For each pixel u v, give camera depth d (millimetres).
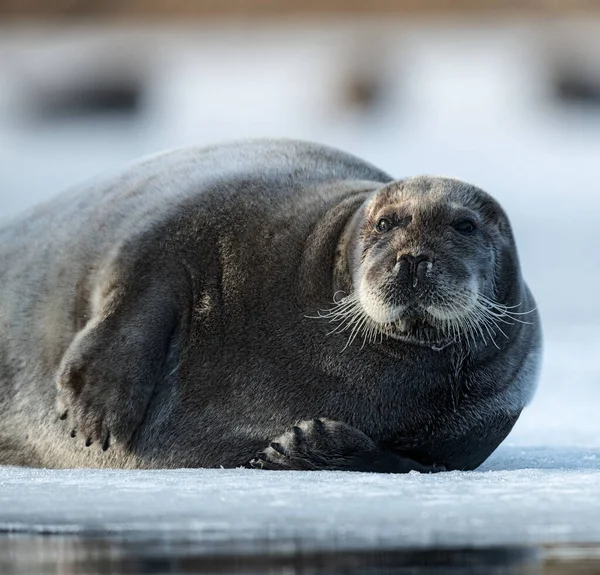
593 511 17469
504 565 14188
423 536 15781
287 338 24000
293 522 16641
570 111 148250
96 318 24188
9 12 188125
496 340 24234
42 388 25234
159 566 14000
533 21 183125
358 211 24391
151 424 24094
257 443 24031
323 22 186875
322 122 144500
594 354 47344
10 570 13812
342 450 23094
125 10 190500
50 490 19453
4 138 133500
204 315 24312
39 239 26766
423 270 22594
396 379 23797
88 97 151125
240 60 169250
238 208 25312
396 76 158750
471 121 142125
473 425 24578
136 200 26203
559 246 79000
